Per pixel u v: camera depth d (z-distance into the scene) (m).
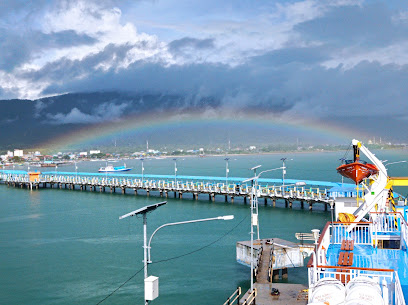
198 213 111.62
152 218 106.19
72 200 147.75
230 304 43.62
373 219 34.28
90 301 51.62
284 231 84.94
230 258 66.69
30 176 195.38
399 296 20.05
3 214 119.75
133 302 51.06
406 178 55.47
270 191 129.75
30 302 51.81
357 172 44.66
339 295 20.59
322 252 26.41
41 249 76.50
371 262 27.23
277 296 39.22
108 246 77.25
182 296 51.53
